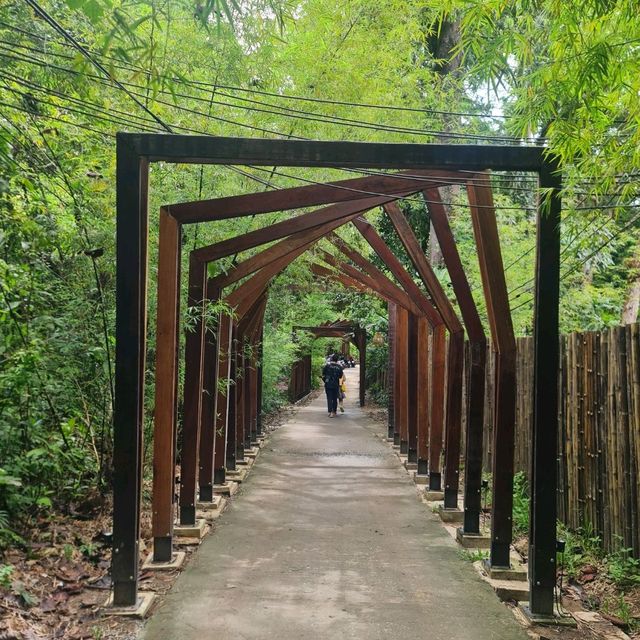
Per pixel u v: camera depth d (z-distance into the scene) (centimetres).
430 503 673
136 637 339
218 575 436
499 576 437
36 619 344
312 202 438
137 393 385
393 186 443
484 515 618
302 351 1961
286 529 561
